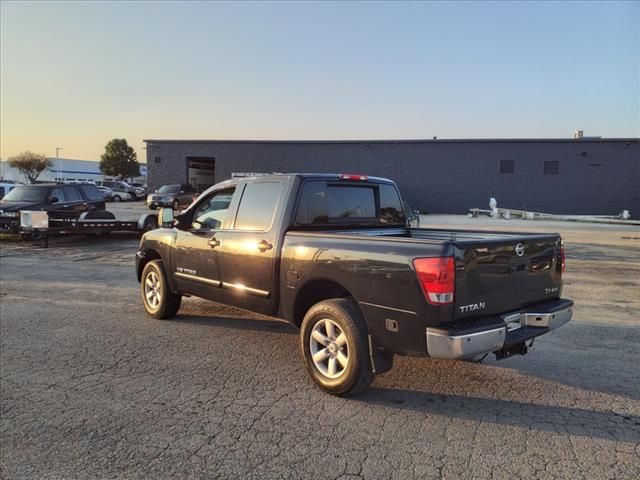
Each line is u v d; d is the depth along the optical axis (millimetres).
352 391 3832
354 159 34750
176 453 3121
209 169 40875
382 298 3607
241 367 4641
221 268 5172
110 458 3061
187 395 4004
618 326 6121
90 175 93750
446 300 3311
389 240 3645
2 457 3074
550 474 2889
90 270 10406
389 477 2863
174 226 5926
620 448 3178
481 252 3521
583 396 3988
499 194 32750
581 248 14477
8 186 27219
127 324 6148
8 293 8055
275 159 35812
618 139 30484
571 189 31609
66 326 6055
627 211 28812
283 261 4434
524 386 4188
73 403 3852
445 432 3393
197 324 6145
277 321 6289
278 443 3244
